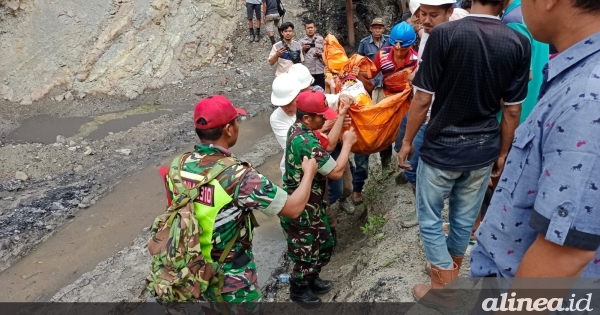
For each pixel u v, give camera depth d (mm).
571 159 1030
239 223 2551
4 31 8625
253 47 10633
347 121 3705
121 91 9008
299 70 3975
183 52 9922
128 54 9312
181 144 7133
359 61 4398
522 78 2164
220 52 10438
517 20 2783
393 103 3674
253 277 2721
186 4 10273
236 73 9930
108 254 4770
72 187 5930
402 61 4086
